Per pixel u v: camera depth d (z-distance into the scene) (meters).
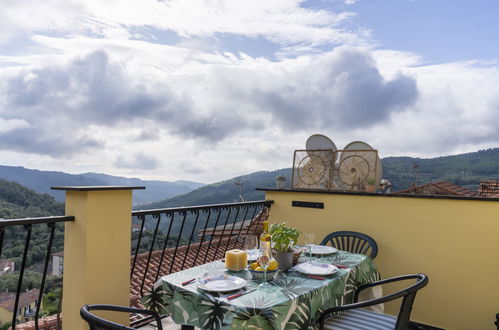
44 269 2.47
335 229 3.98
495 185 7.35
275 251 2.44
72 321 2.60
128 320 2.85
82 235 2.53
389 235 3.65
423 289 3.47
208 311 1.90
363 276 2.67
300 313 1.92
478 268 3.19
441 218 3.37
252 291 2.00
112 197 2.71
